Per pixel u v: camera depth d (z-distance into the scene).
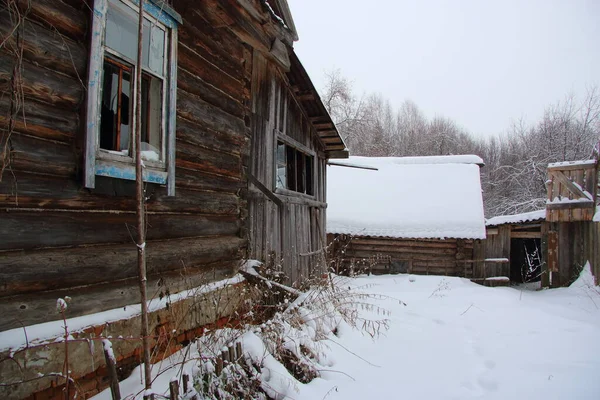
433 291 9.80
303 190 7.43
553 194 10.89
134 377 2.79
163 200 3.41
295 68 6.05
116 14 2.98
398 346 4.82
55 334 2.29
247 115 5.16
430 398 3.36
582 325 6.22
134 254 2.97
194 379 2.54
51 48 2.41
